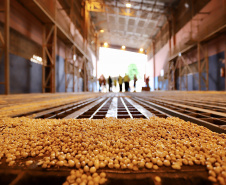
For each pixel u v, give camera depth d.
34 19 7.71
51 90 8.89
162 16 18.09
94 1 15.88
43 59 8.05
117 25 21.27
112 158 0.97
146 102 4.39
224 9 9.10
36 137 1.33
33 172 0.83
